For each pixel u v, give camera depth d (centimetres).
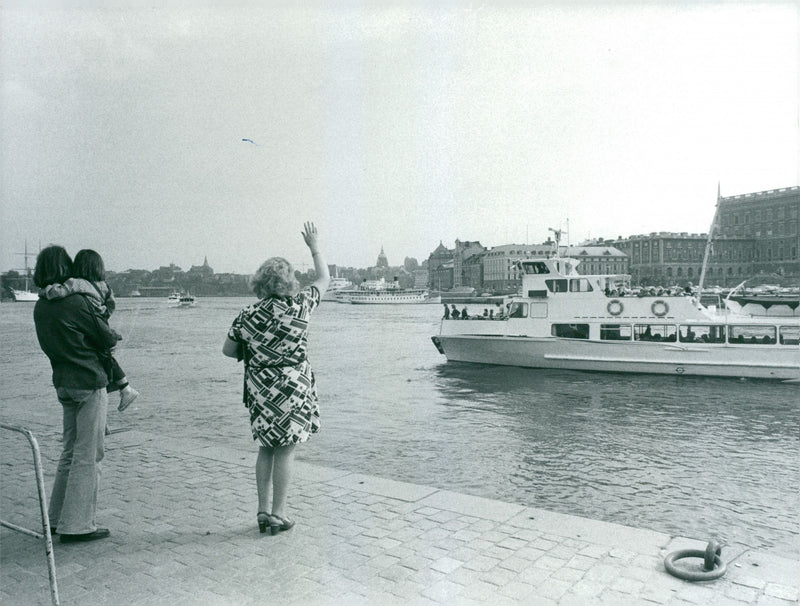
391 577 412
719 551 421
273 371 479
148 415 1836
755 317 2484
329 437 1477
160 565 436
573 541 471
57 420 1123
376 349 4006
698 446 1379
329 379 2602
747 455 1295
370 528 500
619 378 2450
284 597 386
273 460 510
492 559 439
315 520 518
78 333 477
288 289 477
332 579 409
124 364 3325
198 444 809
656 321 2500
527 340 2722
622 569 423
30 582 411
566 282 2672
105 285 513
